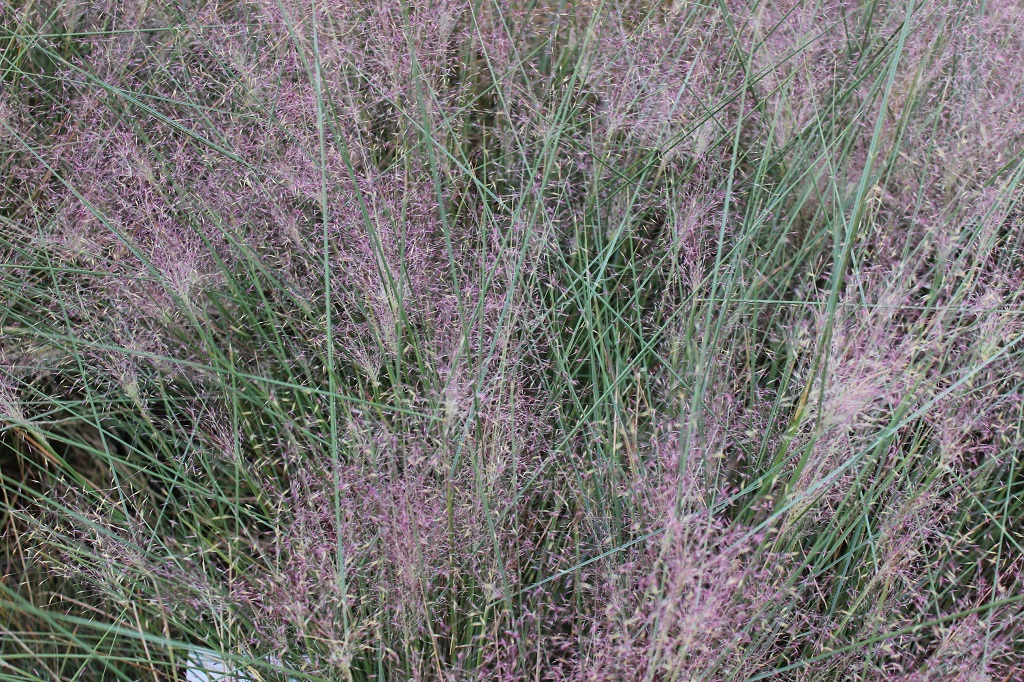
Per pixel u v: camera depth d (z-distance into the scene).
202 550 1.53
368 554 1.47
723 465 1.60
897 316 1.64
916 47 1.87
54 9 2.00
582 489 1.53
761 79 1.92
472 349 1.60
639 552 1.44
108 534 1.47
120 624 1.58
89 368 1.72
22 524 1.72
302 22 1.84
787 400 1.57
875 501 1.54
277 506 1.61
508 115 1.90
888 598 1.49
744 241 1.67
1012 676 1.47
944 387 1.56
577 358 1.77
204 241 1.76
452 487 1.43
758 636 1.40
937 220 1.69
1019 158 1.75
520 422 1.55
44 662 1.51
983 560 1.59
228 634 1.52
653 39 1.97
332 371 1.42
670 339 1.69
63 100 1.97
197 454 1.70
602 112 1.90
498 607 1.48
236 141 1.87
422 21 1.87
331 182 1.72
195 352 1.74
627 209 1.75
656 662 1.27
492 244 1.74
